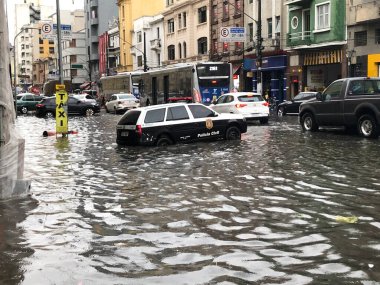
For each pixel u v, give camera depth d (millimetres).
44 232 6332
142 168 11812
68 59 113875
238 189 8906
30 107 48875
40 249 5625
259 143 16812
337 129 21375
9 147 8656
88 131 24500
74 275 4789
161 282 4570
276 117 32531
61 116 21312
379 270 4789
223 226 6488
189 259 5211
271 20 44656
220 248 5566
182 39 61594
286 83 42625
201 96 31547
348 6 34906
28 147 17094
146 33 73812
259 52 39281
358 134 18578
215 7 53688
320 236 5953
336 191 8562
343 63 35750
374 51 32844
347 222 6570
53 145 17766
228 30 40812
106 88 58500
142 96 42625
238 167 11531
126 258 5277
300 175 10203
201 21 57312
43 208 7684
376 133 17344
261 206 7570
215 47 54250
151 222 6762
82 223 6762
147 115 16891
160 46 68750
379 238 5836
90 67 104500
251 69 46531
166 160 13148
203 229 6363
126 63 83000
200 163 12383
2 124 8617
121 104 44875
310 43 38312
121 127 17234
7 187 8547
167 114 17109
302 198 8062
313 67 39625
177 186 9352
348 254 5281
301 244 5656
